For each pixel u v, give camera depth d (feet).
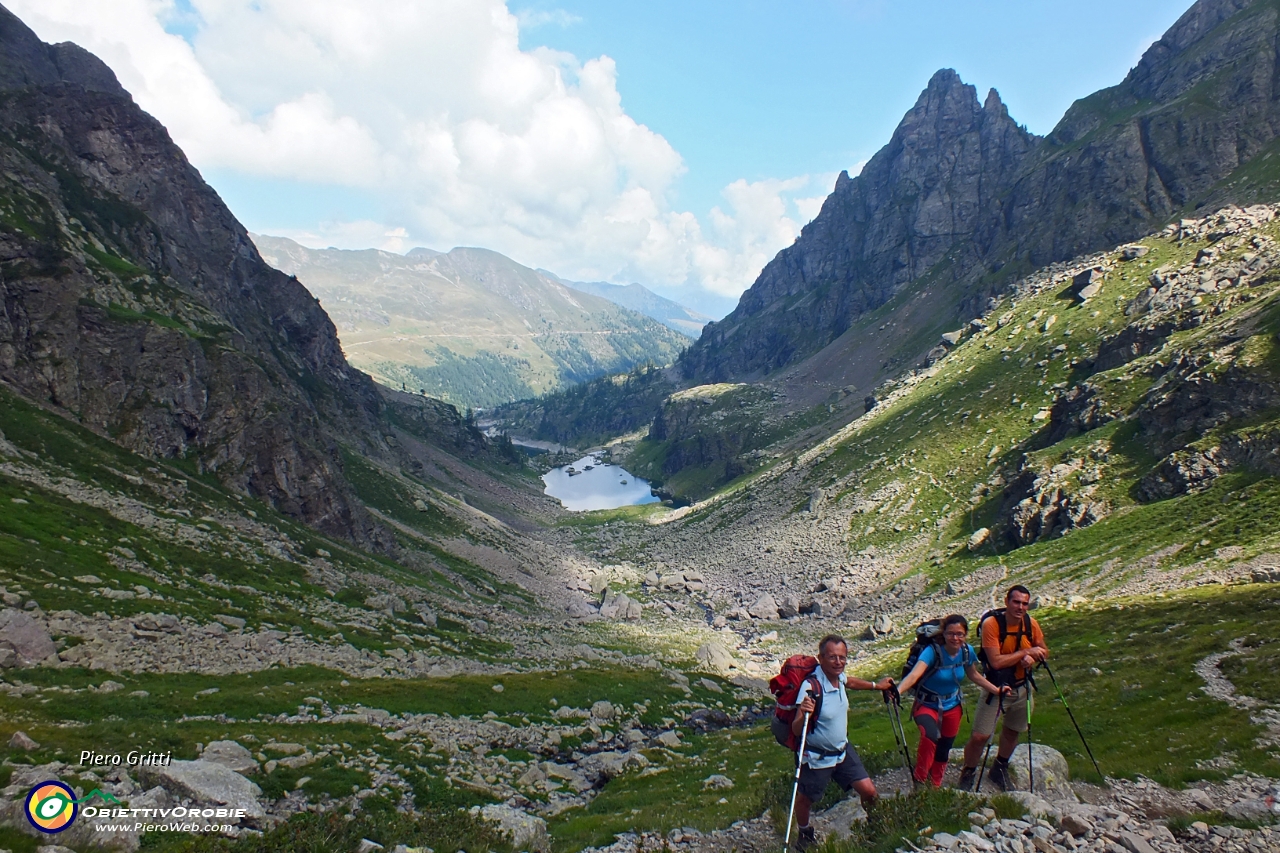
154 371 241.35
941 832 40.14
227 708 108.68
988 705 50.19
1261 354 283.59
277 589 185.16
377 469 433.89
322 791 83.82
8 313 220.43
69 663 109.29
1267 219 507.30
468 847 56.44
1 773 58.49
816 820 53.11
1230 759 62.95
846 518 455.22
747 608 381.81
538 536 601.21
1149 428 309.01
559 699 160.04
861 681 46.52
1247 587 167.84
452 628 225.35
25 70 391.24
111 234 318.04
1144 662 119.55
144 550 167.22
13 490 160.86
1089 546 262.06
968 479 424.46
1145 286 519.19
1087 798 55.31
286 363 449.06
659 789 98.37
